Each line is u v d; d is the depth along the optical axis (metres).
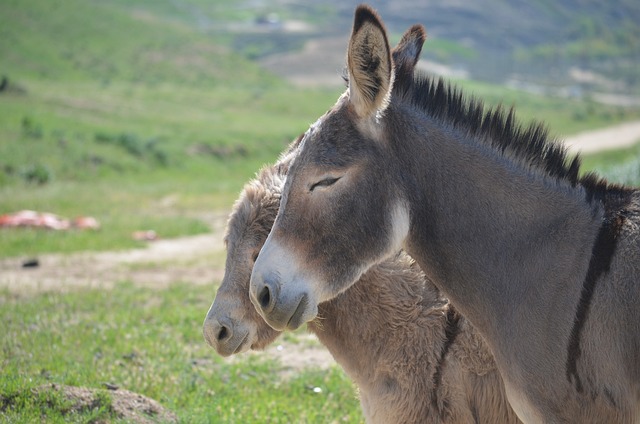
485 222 4.19
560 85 181.12
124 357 8.48
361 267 4.11
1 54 76.00
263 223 5.42
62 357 8.21
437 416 5.18
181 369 8.05
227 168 44.88
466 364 5.07
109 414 6.35
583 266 4.00
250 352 8.97
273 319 4.04
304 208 4.09
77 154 38.34
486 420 5.08
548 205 4.20
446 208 4.20
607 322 3.87
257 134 53.41
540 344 4.00
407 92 4.32
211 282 13.45
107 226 20.19
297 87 104.81
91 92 62.91
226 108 69.62
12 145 36.94
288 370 8.43
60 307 10.88
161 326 9.77
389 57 3.93
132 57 94.06
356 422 7.00
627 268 3.89
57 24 94.81
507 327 4.13
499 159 4.28
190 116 58.88
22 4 96.56
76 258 16.23
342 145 4.10
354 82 4.00
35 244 17.17
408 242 4.29
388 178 4.13
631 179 24.00
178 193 29.16
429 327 5.21
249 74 104.19
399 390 5.26
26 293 12.23
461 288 4.25
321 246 4.07
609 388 3.86
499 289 4.16
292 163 4.21
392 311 5.26
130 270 14.99
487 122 4.33
